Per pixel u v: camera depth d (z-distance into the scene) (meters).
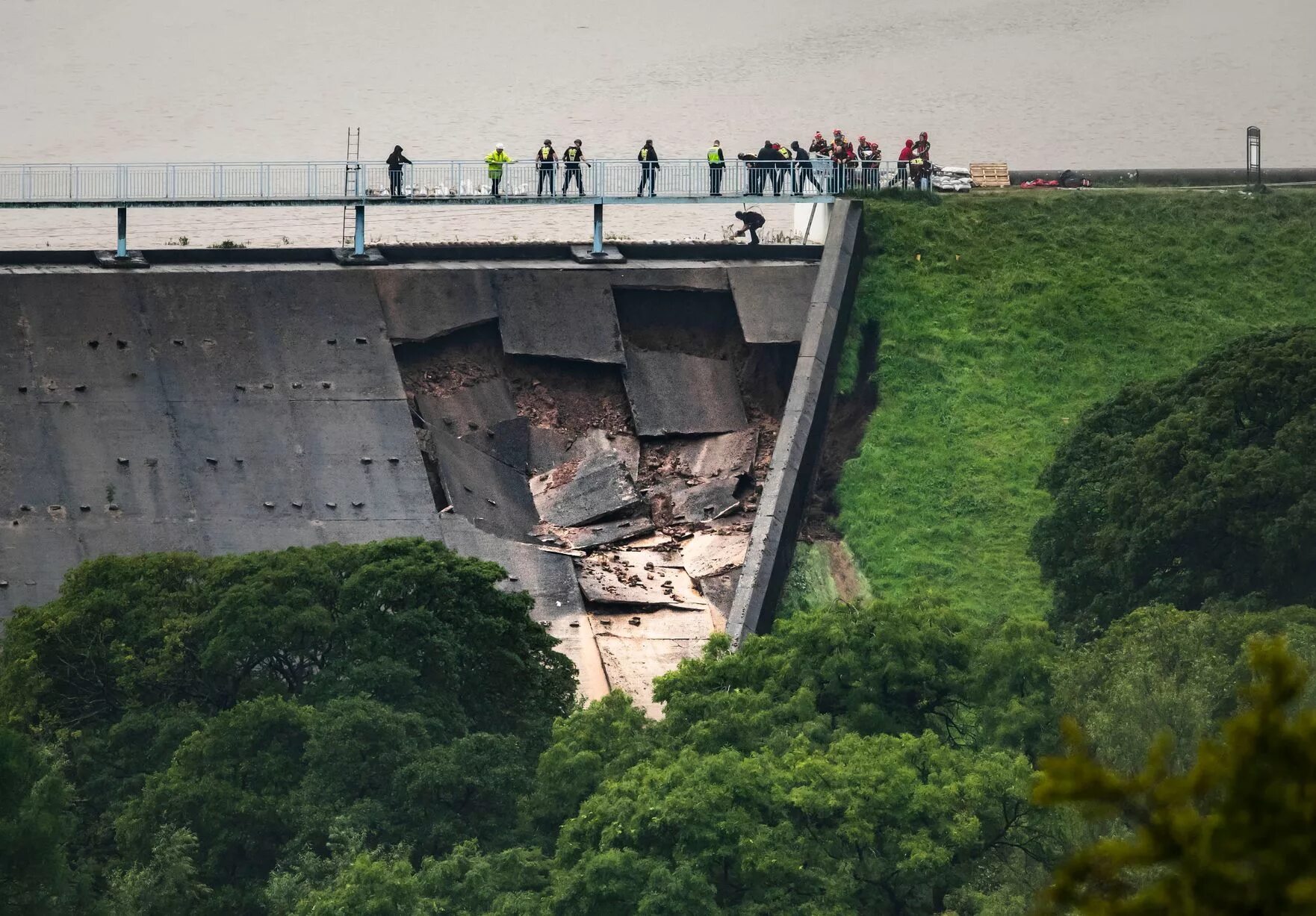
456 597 182.75
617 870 141.50
